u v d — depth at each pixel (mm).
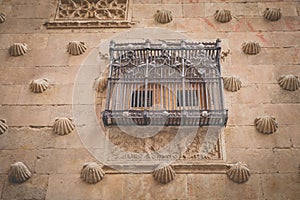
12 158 6754
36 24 8352
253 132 6848
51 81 7562
